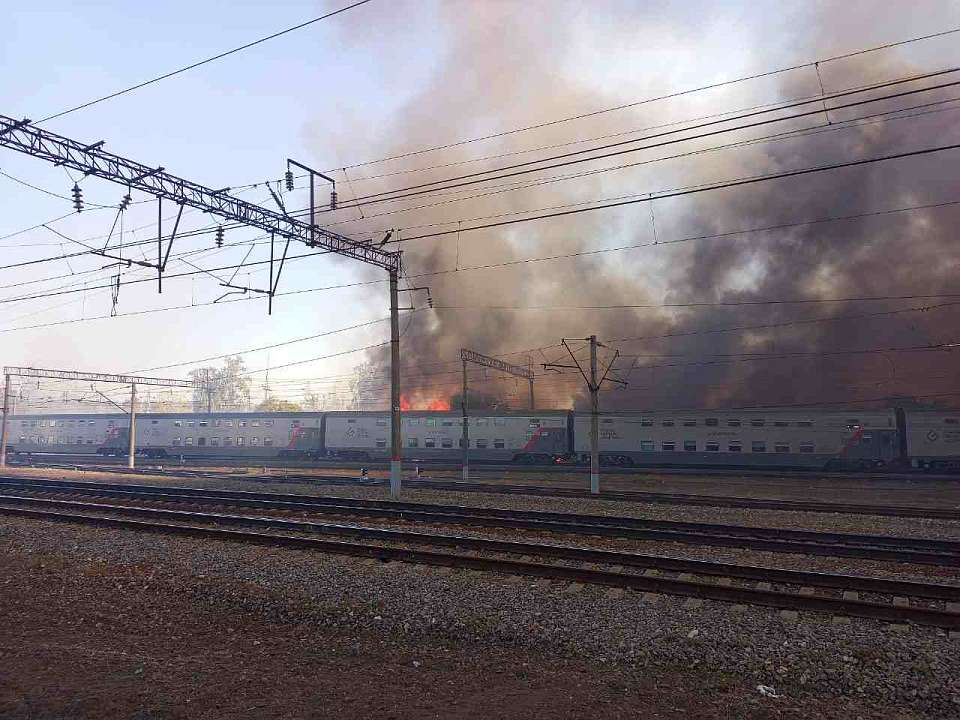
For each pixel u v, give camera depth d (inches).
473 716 218.4
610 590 356.2
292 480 1235.9
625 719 217.9
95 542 494.6
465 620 309.9
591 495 985.5
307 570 400.8
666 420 1625.2
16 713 214.5
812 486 1309.1
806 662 260.2
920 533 598.5
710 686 245.9
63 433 2186.3
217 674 251.1
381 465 1800.0
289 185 644.1
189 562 425.4
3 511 644.1
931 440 1464.1
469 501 834.2
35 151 473.4
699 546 511.2
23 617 320.5
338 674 254.1
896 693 237.6
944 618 297.9
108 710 217.9
